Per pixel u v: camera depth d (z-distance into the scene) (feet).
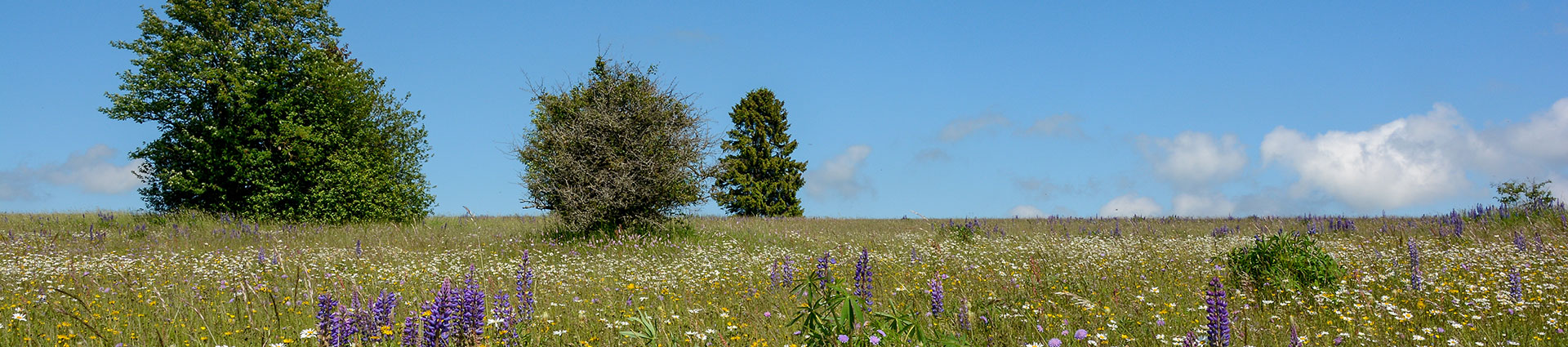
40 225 69.82
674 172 64.54
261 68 81.66
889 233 71.20
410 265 44.16
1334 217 71.51
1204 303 25.88
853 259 43.98
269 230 72.02
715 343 20.13
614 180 63.21
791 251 54.24
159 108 78.64
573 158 63.72
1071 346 19.51
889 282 33.42
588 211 62.44
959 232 63.52
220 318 23.73
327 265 42.93
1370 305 23.98
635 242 59.77
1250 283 28.55
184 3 79.15
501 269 39.27
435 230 75.05
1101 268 35.99
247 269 38.88
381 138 92.27
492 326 18.49
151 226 73.72
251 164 79.82
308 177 81.61
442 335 15.21
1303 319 22.98
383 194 85.40
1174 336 19.90
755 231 71.10
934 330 18.79
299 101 83.66
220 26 79.20
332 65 87.71
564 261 49.21
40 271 38.24
